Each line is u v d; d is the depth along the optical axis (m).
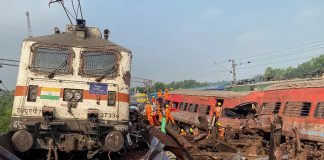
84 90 10.73
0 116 20.95
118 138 10.42
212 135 13.78
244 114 23.78
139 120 17.53
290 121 18.80
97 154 11.78
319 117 17.05
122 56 11.15
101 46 11.11
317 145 16.84
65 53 10.84
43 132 10.24
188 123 29.86
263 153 13.05
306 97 18.31
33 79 10.55
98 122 10.58
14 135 9.84
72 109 10.57
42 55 10.75
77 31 11.41
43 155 11.32
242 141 14.22
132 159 12.30
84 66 10.87
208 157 10.33
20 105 10.36
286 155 12.19
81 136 10.48
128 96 11.15
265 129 17.02
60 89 10.62
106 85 10.88
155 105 16.61
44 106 10.45
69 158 11.05
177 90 35.66
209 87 40.78
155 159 9.41
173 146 10.38
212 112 26.61
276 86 21.52
